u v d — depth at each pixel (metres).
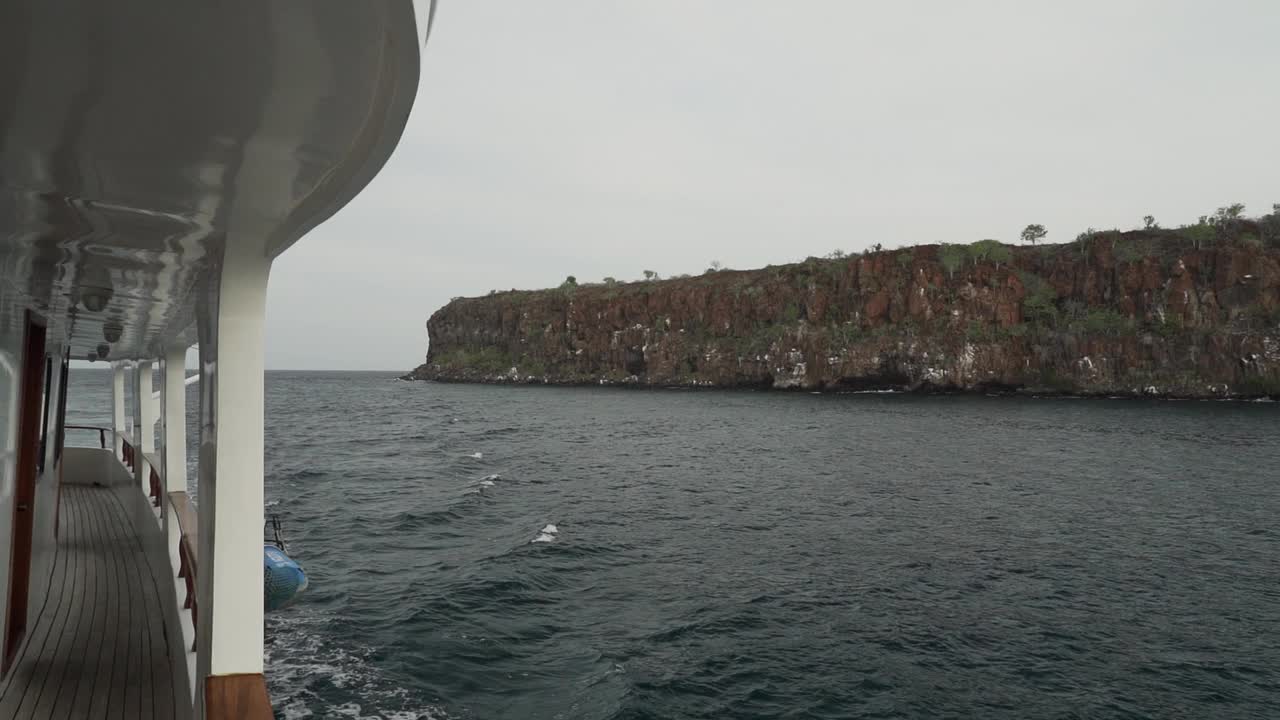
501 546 18.28
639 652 11.38
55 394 6.70
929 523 23.11
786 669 11.04
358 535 19.20
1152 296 114.06
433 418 72.69
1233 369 104.81
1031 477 34.53
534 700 9.56
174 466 6.19
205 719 2.92
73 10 1.12
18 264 3.30
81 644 5.25
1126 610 14.51
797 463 39.00
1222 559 18.97
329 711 8.86
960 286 128.25
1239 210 119.69
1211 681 11.13
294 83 1.43
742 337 150.88
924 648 12.12
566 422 68.94
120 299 4.22
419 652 10.80
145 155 1.85
